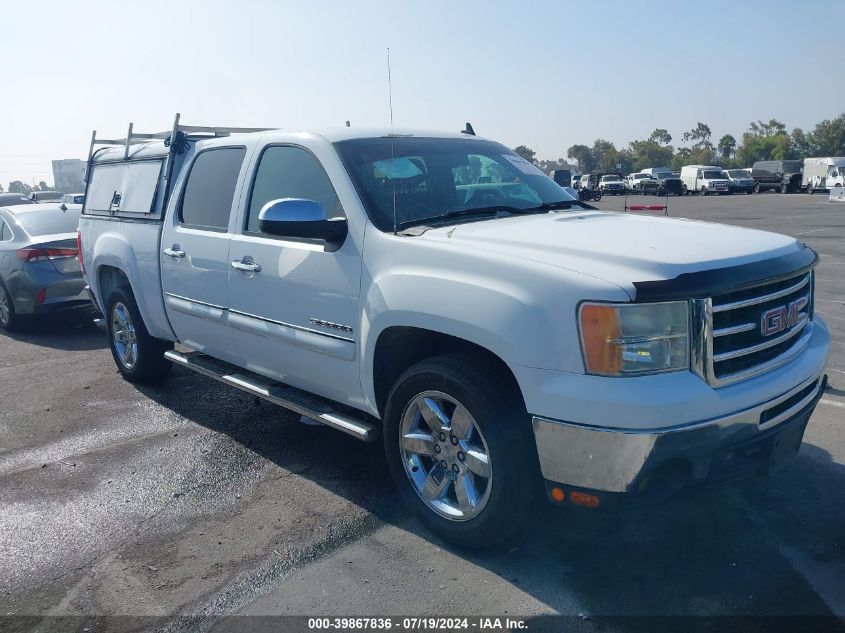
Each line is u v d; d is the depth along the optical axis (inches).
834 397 217.3
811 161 1807.3
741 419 120.6
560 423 120.0
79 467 190.7
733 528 145.7
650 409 114.0
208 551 146.5
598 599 125.0
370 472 181.0
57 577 139.3
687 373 118.2
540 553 139.7
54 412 235.9
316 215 151.6
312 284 161.5
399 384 144.6
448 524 140.8
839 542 139.5
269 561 141.7
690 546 139.9
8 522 161.5
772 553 136.5
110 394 252.4
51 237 357.4
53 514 164.6
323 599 128.8
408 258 142.5
